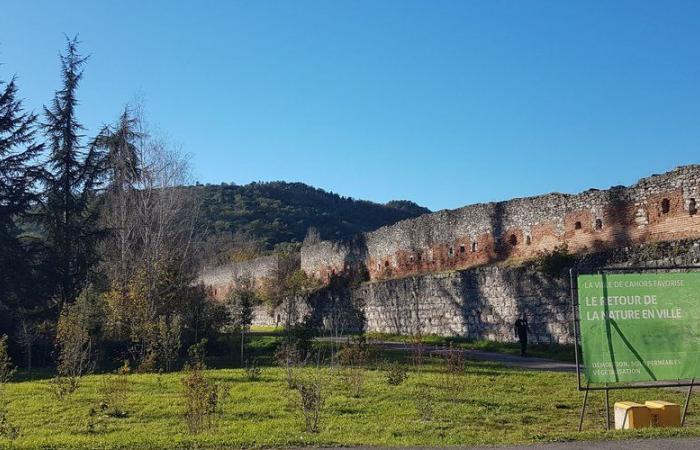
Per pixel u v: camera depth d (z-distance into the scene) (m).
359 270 37.56
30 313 28.11
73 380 14.53
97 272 32.19
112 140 33.50
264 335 32.28
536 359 19.89
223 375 16.61
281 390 14.06
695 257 17.39
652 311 9.74
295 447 8.52
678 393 13.28
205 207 95.44
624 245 20.97
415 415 11.27
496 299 24.42
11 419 11.51
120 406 12.35
